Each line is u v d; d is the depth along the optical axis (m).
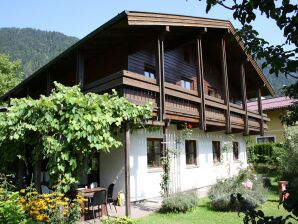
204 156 12.80
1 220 3.85
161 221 6.74
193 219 6.93
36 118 6.15
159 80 8.51
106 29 8.24
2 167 8.33
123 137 9.18
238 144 16.42
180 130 11.32
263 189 9.65
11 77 31.45
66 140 6.14
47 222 5.00
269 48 2.26
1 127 6.70
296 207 1.54
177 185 10.64
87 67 12.03
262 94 17.94
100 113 6.46
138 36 9.35
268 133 22.05
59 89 6.63
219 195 8.16
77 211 5.62
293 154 10.66
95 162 10.01
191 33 10.91
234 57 14.33
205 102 10.45
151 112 7.47
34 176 7.12
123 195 8.91
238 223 6.53
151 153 10.17
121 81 7.34
